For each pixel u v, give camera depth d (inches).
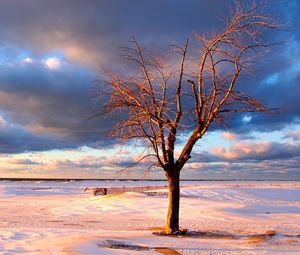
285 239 683.4
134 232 778.8
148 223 1039.0
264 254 526.6
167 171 741.3
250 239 685.9
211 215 1219.9
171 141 725.3
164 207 1521.9
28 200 2059.5
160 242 631.2
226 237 714.2
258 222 1048.8
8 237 664.4
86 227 935.7
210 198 2092.8
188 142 725.9
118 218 1173.1
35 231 768.9
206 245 604.7
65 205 1688.0
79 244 580.1
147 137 679.1
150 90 703.7
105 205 1626.5
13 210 1461.6
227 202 1756.9
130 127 679.7
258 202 1905.8
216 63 684.1
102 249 544.4
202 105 706.2
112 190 2625.5
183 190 2442.2
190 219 1118.4
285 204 1749.5
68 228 893.2
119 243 607.5
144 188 2888.8
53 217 1203.2
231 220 1099.9
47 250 523.8
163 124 704.4
